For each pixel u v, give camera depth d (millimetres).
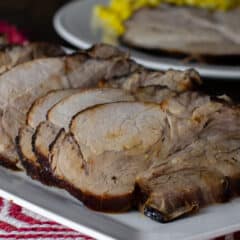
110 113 676
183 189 652
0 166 728
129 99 709
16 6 1314
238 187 675
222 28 1103
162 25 1117
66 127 686
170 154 667
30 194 671
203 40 1086
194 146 670
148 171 660
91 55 796
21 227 674
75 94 716
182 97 685
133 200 656
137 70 776
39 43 836
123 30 1128
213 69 1004
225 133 674
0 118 747
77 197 662
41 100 729
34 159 697
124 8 1172
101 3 1237
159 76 749
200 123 669
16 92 761
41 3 1335
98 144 660
